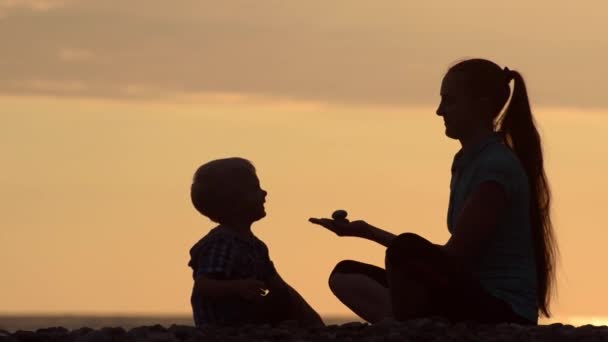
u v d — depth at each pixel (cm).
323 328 1205
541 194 1312
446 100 1310
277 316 1348
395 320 1246
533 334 1152
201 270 1303
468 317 1238
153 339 1130
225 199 1338
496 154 1274
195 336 1149
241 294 1272
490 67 1313
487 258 1276
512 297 1262
